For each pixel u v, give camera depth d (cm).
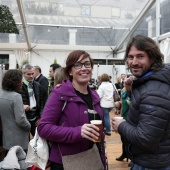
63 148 138
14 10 839
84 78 148
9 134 247
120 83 827
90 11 912
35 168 170
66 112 140
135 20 948
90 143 144
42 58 1167
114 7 893
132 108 129
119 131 134
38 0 811
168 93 118
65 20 970
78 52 149
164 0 707
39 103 341
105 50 1202
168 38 574
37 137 145
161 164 124
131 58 133
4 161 202
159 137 116
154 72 124
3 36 1077
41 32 1046
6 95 248
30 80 339
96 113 149
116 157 399
